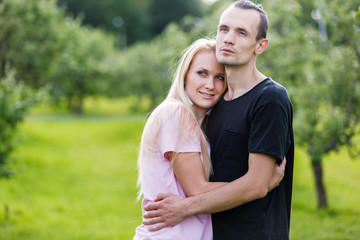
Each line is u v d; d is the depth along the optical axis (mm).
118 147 15148
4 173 5863
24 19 9055
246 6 2275
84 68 15664
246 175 2166
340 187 9336
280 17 8102
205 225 2348
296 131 6871
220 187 2189
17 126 6277
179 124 2326
